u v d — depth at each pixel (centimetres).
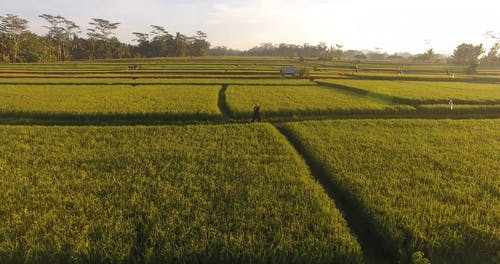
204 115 2133
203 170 1080
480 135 1638
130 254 632
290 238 688
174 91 3225
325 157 1234
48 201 836
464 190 938
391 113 2358
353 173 1058
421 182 1009
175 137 1509
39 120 1989
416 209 818
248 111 2222
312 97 2898
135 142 1422
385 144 1439
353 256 659
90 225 719
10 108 2100
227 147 1366
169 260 621
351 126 1811
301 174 1061
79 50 12631
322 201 864
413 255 636
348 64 9894
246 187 934
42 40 11469
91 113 2044
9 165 1100
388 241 711
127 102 2466
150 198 862
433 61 13538
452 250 687
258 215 785
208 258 632
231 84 4044
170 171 1067
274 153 1295
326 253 652
